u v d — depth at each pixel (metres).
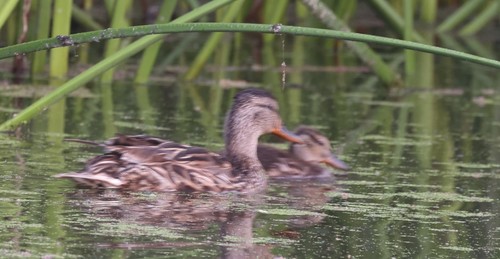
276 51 23.36
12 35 18.11
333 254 9.05
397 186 12.08
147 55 18.28
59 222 9.66
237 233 9.59
